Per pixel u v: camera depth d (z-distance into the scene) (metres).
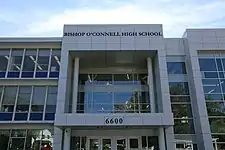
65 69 16.72
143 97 18.53
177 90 18.39
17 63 18.45
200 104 16.77
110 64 19.81
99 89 18.92
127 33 17.83
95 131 16.88
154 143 16.59
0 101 17.31
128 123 14.34
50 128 16.80
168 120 14.45
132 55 18.16
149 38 17.67
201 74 17.97
